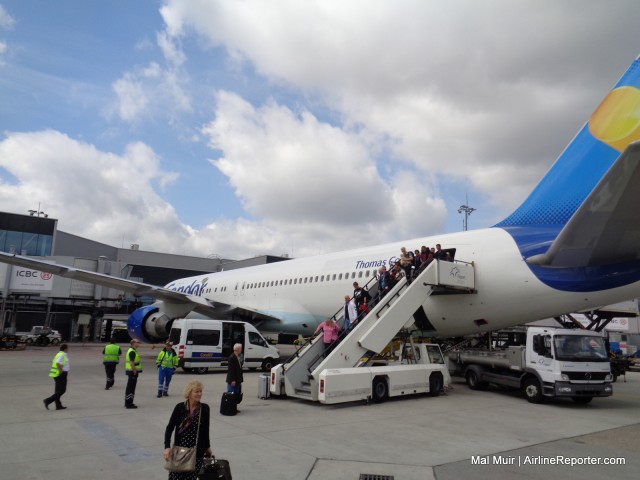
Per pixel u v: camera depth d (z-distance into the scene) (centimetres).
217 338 1883
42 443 774
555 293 1330
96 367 2008
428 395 1418
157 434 844
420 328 1680
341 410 1130
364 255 1923
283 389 1283
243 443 798
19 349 3092
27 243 5116
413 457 732
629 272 1209
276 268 2395
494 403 1302
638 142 739
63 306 4691
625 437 911
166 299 2195
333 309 1972
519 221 1536
